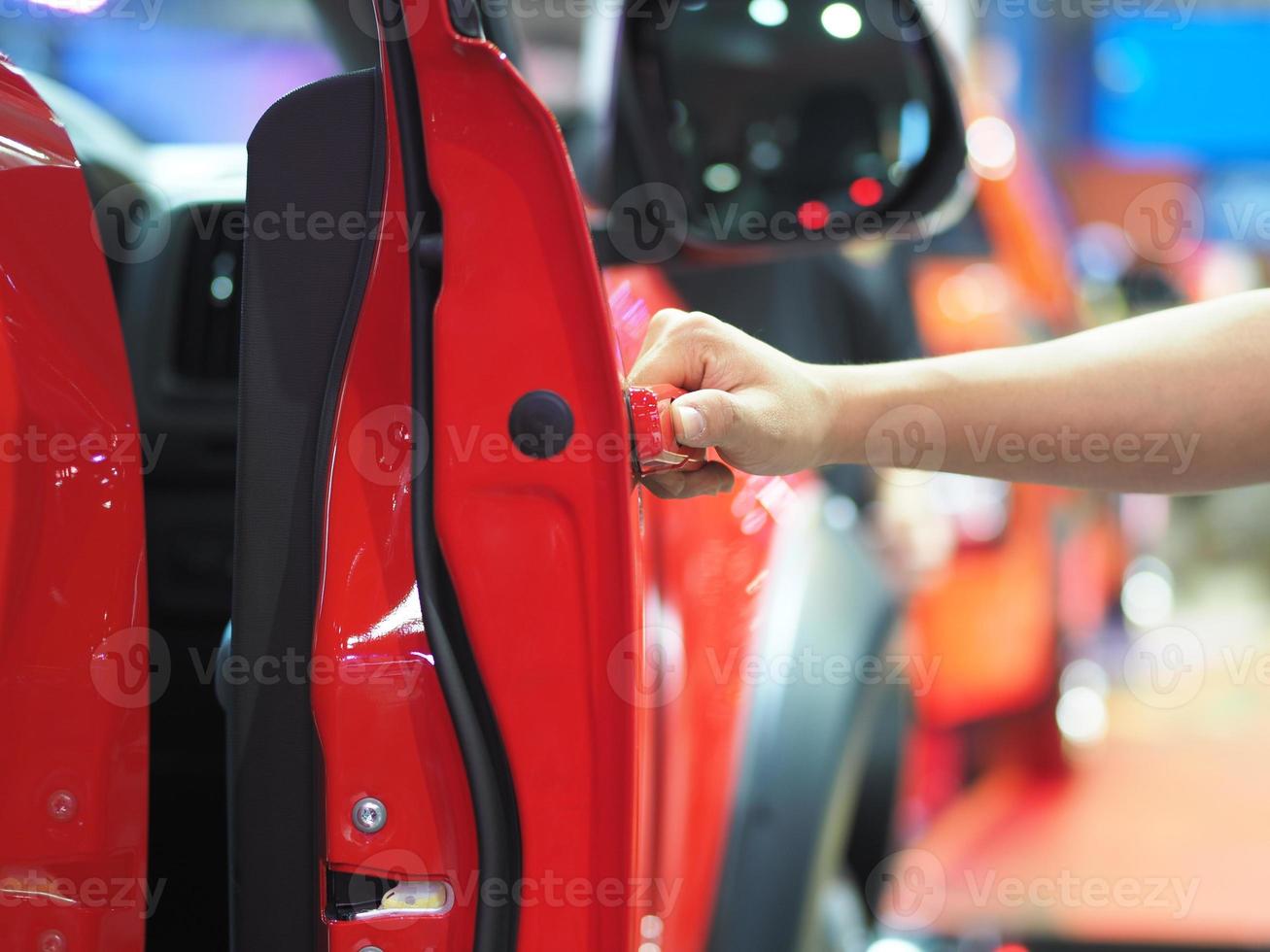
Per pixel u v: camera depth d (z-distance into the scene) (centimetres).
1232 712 392
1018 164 335
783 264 203
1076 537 317
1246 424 100
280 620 85
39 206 84
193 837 142
